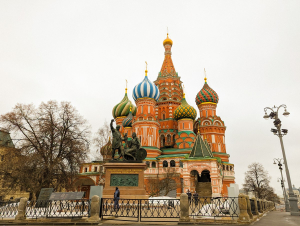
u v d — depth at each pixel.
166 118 71.38
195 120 72.19
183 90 75.56
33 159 31.80
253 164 72.06
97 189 15.57
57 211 17.16
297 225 13.47
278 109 25.62
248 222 13.48
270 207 46.44
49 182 32.91
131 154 24.09
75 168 36.16
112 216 15.63
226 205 18.34
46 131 34.25
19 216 14.76
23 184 32.66
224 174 58.97
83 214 16.34
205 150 47.19
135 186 22.33
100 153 51.50
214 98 69.06
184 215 13.74
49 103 36.84
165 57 84.06
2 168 32.38
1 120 34.09
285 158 24.31
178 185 49.66
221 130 65.75
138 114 62.66
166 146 66.44
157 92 64.31
